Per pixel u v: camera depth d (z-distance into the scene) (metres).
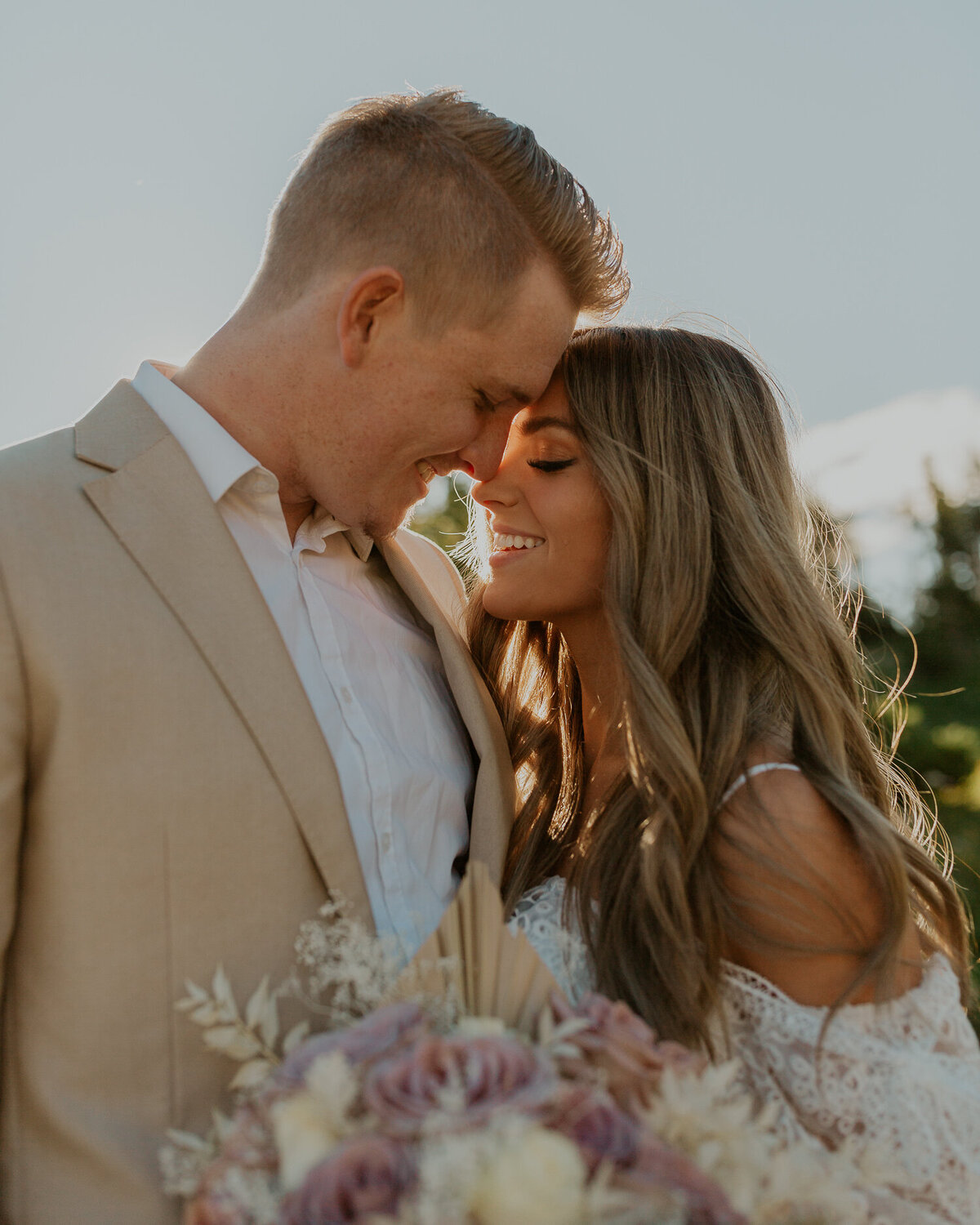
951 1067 1.67
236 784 1.58
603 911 1.84
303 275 1.90
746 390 2.24
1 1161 1.49
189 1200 1.31
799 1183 1.16
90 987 1.47
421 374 1.90
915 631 14.27
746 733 1.92
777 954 1.71
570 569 2.16
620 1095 1.21
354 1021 1.44
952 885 1.97
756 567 2.09
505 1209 0.98
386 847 1.81
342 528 2.09
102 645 1.54
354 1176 1.03
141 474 1.70
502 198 1.91
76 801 1.49
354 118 1.97
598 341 2.20
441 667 2.26
